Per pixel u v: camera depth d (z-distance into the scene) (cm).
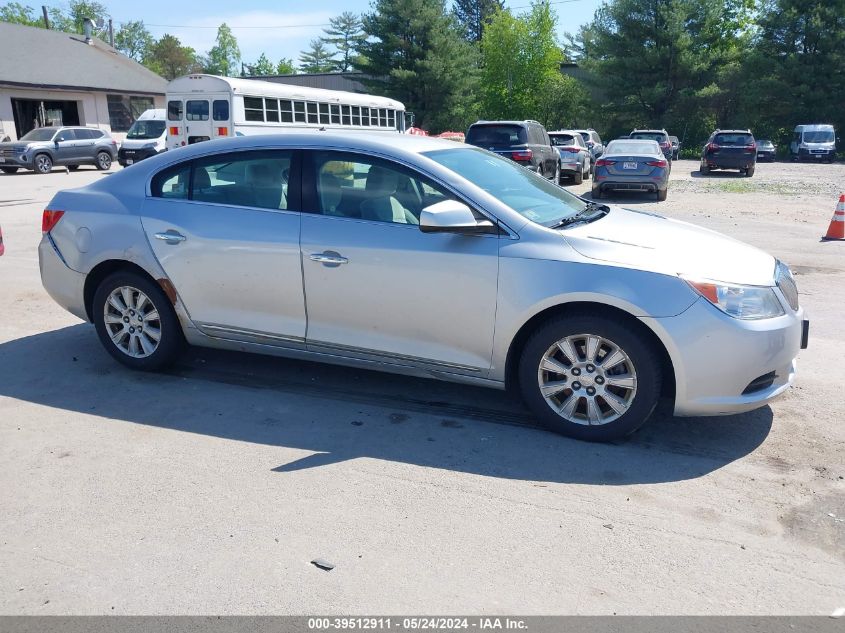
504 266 402
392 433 420
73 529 320
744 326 378
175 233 479
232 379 506
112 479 364
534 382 413
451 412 450
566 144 2378
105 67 3744
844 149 4644
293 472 372
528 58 6022
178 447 401
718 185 2261
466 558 299
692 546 308
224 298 475
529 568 292
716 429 426
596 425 404
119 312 512
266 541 311
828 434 419
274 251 453
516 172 498
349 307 441
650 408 392
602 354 397
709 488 357
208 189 483
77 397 472
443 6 5500
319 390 487
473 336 416
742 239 1118
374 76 5669
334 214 445
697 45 5081
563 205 470
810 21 4600
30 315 667
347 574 288
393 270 424
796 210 1527
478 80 5609
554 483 362
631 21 5088
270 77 6419
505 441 409
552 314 408
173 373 517
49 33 3784
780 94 4719
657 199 1759
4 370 520
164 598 275
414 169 431
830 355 560
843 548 307
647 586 282
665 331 376
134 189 505
